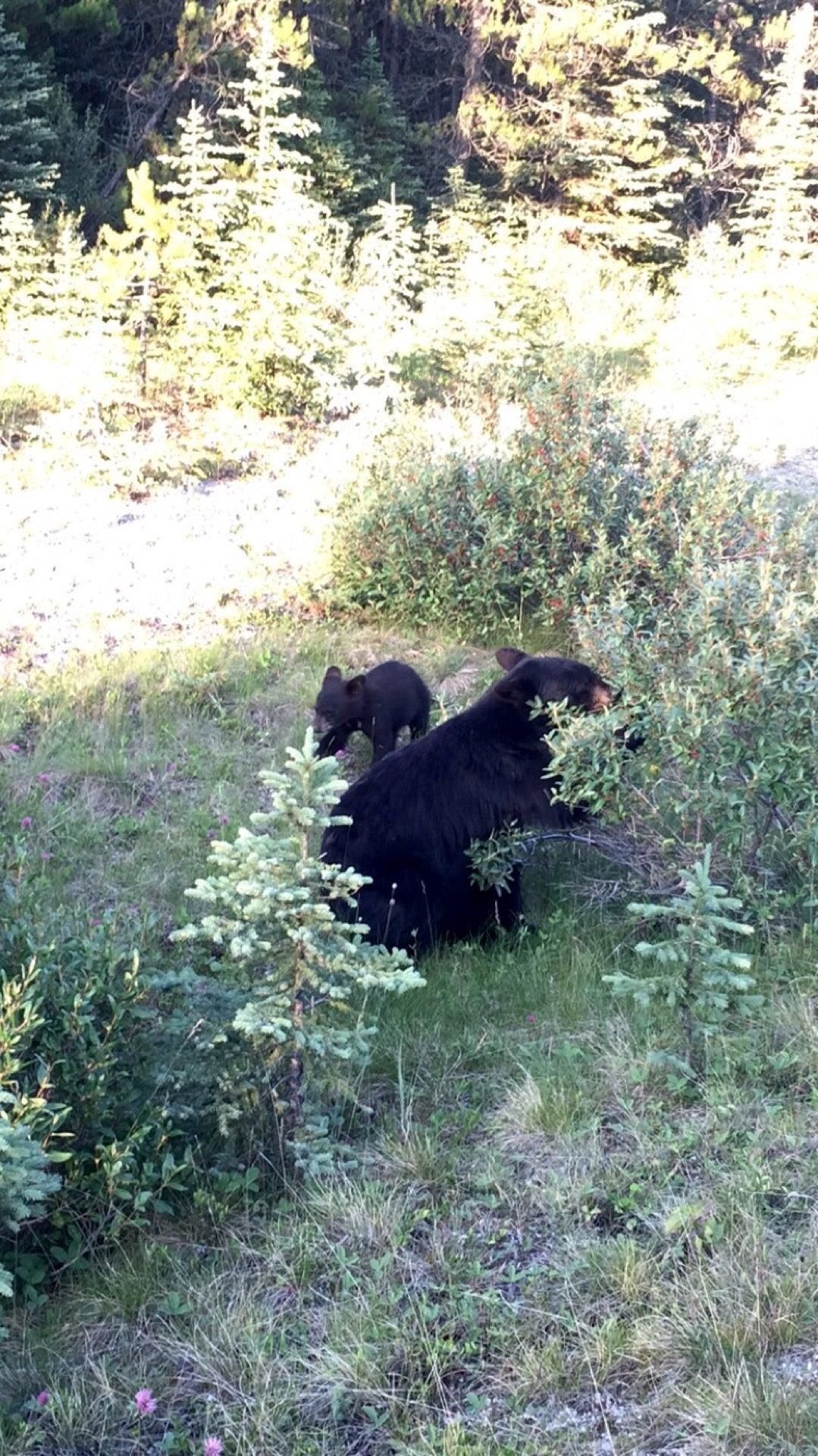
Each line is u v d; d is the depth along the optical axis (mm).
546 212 26188
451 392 16094
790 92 26953
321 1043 4277
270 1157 4422
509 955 5832
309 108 22594
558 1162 4227
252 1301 3775
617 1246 3762
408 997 5496
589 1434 3230
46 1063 4137
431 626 9758
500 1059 5000
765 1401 3123
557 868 6613
